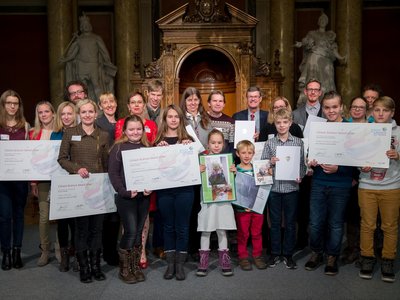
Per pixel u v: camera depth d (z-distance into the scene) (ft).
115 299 15.08
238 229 17.61
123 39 36.11
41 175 17.40
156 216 18.79
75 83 19.61
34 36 37.70
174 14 31.42
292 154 17.16
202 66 34.01
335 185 16.96
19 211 18.03
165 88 31.68
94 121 17.22
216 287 15.96
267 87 32.14
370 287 15.89
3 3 37.45
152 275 17.11
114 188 16.03
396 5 37.01
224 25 31.53
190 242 18.48
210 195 16.62
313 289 15.74
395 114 37.52
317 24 37.47
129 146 16.39
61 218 16.11
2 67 37.81
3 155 17.28
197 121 18.67
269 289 15.76
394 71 37.42
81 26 34.58
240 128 18.74
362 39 37.40
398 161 16.33
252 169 17.38
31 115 38.06
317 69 33.60
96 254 16.71
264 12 37.70
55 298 15.20
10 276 17.15
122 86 36.24
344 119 18.58
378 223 18.93
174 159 16.31
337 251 17.03
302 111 20.20
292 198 17.49
